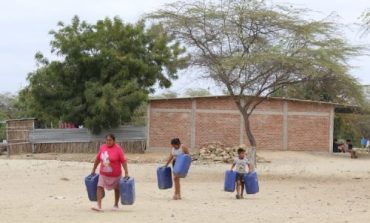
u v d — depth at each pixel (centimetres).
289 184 2361
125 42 4306
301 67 2500
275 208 1556
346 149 4934
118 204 1523
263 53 2483
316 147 4566
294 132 4547
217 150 3891
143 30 4366
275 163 3653
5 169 2805
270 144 4519
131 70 4256
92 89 4131
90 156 3919
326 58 2475
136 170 2966
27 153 4234
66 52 4206
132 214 1380
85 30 4394
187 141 4456
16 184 2145
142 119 4859
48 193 1856
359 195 1934
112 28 4338
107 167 1415
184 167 1728
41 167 2953
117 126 4272
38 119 4997
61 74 4253
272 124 4525
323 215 1422
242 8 2536
